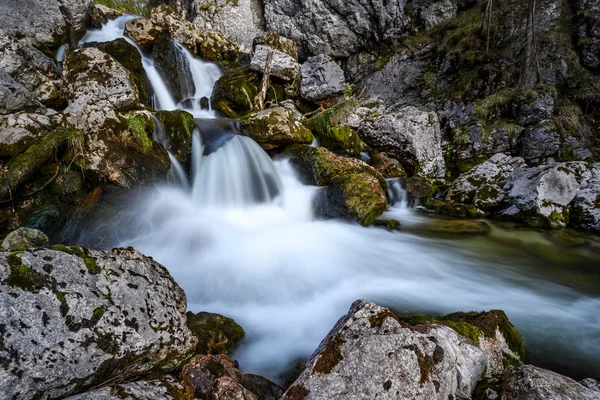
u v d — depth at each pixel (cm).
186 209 665
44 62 781
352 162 819
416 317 348
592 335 395
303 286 495
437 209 838
